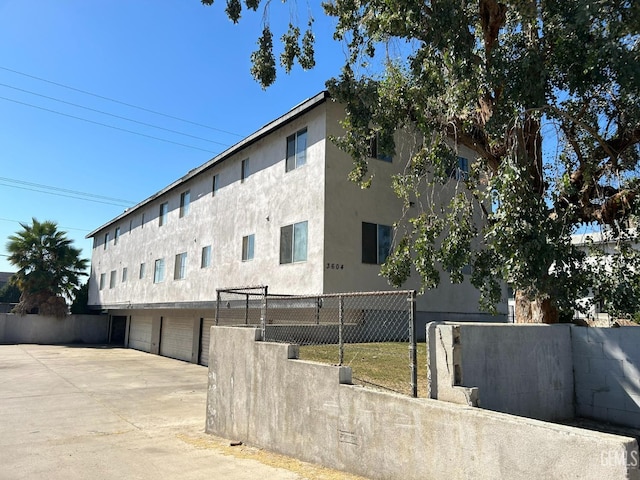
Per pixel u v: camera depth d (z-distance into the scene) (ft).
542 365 23.02
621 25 21.24
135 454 24.14
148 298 87.30
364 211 47.50
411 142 46.68
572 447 12.12
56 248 123.95
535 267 21.77
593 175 28.37
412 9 24.27
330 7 32.01
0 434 29.53
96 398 44.37
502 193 22.56
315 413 20.89
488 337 20.88
